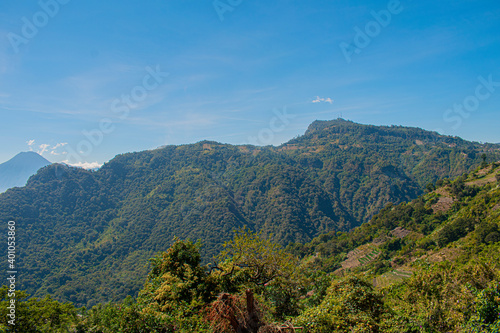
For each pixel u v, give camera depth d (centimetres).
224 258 1299
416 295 1001
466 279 954
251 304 606
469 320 762
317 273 1262
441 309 853
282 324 603
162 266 1220
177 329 820
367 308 871
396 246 7362
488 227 4766
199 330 765
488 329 721
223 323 606
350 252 8181
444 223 7062
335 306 856
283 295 1150
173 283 1053
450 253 4916
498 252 1647
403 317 862
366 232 9356
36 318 1011
